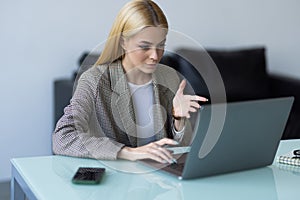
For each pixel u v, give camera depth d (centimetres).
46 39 367
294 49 443
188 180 159
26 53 363
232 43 426
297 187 155
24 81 366
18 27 359
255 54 400
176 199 143
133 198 143
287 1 438
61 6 368
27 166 170
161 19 165
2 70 359
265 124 164
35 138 374
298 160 179
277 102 163
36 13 362
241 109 155
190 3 406
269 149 171
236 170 168
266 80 397
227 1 418
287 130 350
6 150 368
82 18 374
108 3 380
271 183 159
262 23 433
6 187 358
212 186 154
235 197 146
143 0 167
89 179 153
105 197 143
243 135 160
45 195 144
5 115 364
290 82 388
